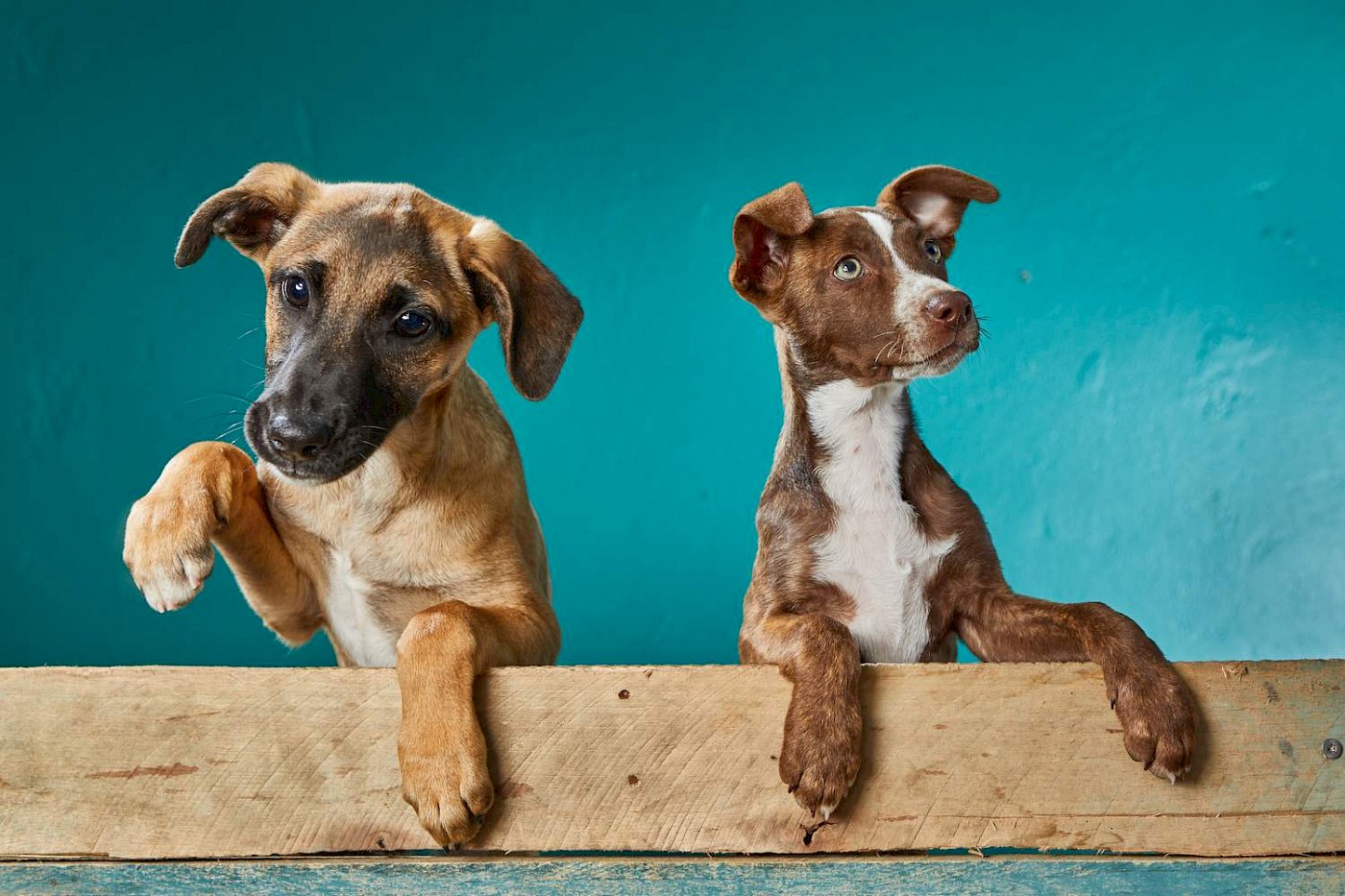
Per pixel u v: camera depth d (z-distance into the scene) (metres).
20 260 2.12
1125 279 2.25
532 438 2.20
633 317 2.23
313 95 2.21
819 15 2.28
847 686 1.14
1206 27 2.28
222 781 1.12
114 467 2.10
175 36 2.18
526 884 1.11
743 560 2.19
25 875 1.11
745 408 2.22
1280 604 2.19
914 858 1.12
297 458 1.23
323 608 1.39
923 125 2.27
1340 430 2.21
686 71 2.27
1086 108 2.28
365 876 1.11
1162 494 2.21
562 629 2.16
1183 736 1.12
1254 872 1.12
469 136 2.24
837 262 1.40
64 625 2.08
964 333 1.36
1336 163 2.26
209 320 2.14
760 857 1.12
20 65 2.14
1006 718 1.13
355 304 1.27
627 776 1.12
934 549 1.37
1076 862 1.12
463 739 1.11
